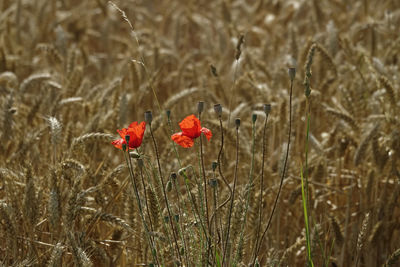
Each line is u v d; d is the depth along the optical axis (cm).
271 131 642
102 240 442
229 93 789
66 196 447
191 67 941
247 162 525
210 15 1205
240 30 1005
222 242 353
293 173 591
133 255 457
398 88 682
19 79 927
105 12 1136
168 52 942
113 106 646
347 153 634
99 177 526
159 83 817
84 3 1369
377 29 923
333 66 658
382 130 622
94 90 686
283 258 439
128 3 1196
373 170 543
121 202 481
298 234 553
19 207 447
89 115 621
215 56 998
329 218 489
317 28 993
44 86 700
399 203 573
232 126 593
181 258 390
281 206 533
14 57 873
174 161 511
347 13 1166
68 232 380
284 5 1215
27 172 436
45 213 455
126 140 323
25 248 450
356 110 655
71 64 763
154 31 1127
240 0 1308
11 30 1055
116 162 602
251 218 440
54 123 470
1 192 498
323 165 557
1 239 463
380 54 906
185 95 609
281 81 771
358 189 600
